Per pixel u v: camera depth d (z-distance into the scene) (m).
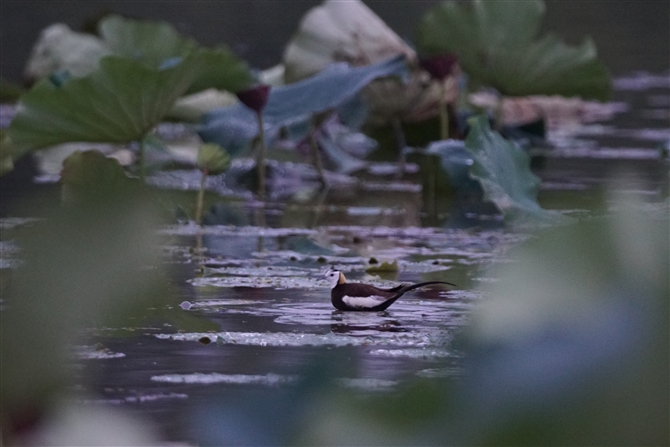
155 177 15.55
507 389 1.21
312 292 8.14
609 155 18.02
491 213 12.96
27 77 19.50
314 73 16.92
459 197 14.39
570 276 1.24
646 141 20.06
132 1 41.00
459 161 14.31
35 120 11.23
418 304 7.69
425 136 18.38
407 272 9.03
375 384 4.18
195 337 6.27
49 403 1.31
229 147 14.70
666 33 40.28
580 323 1.22
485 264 9.38
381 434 1.22
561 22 41.00
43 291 1.29
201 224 11.83
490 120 18.03
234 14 39.41
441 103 16.41
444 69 16.08
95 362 5.39
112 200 1.34
